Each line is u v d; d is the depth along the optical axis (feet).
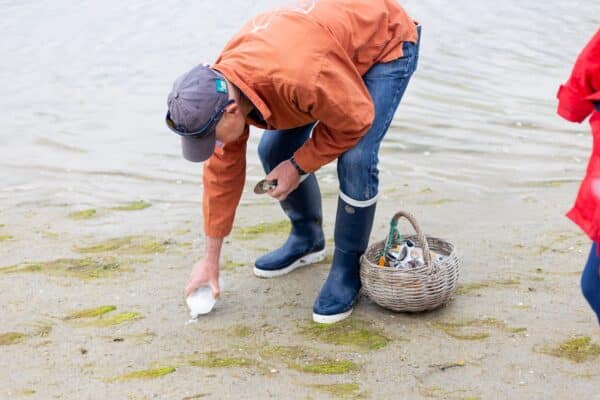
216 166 12.77
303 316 13.61
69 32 31.17
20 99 25.21
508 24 32.17
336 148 12.09
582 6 34.50
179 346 12.76
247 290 14.55
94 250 16.29
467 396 11.27
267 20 11.58
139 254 16.07
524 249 15.72
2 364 12.30
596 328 12.87
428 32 31.09
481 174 19.79
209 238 13.38
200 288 13.69
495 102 24.67
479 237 16.30
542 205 17.89
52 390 11.61
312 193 14.74
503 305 13.69
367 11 12.23
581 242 15.90
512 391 11.34
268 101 11.34
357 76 11.68
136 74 27.09
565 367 11.88
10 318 13.62
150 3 34.55
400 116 23.61
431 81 26.37
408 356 12.31
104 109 24.44
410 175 19.74
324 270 15.21
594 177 9.84
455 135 22.26
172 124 11.09
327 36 11.31
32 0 35.35
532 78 26.73
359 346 12.63
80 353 12.59
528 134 22.30
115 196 19.12
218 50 28.91
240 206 18.35
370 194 13.12
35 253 16.15
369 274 13.24
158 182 19.92
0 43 30.14
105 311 13.85
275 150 13.91
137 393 11.49
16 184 19.81
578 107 10.39
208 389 11.55
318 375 11.89
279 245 16.34
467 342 12.63
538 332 12.82
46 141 22.29
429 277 12.96
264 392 11.47
